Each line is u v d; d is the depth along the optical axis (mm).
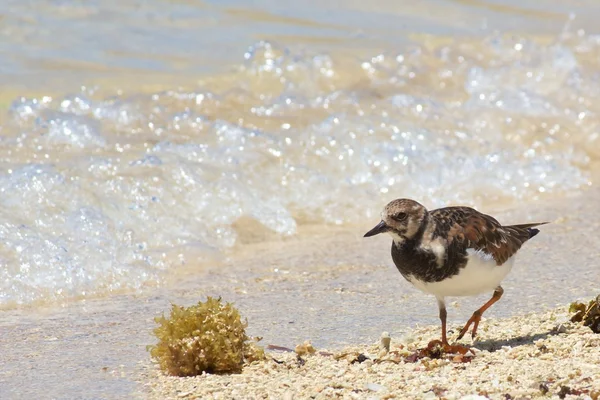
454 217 8109
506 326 8953
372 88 17562
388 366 7863
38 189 12000
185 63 17609
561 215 13602
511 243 8320
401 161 14625
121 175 12867
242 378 7684
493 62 19078
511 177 14953
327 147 14727
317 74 17781
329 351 8453
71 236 11422
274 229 12977
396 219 7914
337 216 13680
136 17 19438
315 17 20578
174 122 15164
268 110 16219
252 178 13750
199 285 10898
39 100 15328
